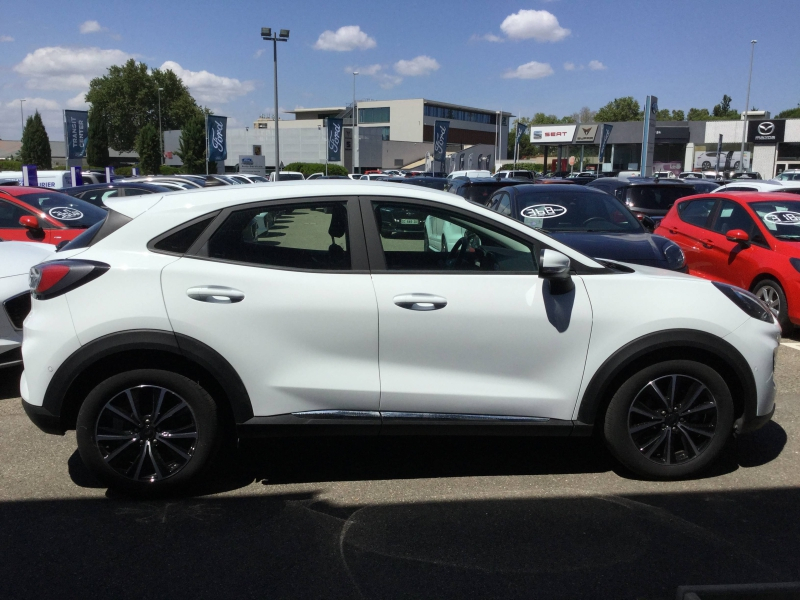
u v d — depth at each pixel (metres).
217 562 3.02
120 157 105.31
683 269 6.69
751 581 2.86
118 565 2.99
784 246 7.29
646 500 3.61
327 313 3.48
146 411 3.57
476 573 2.93
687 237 8.81
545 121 131.75
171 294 3.42
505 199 8.70
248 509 3.53
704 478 3.88
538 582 2.86
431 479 3.90
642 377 3.67
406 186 3.85
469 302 3.53
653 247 6.93
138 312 3.39
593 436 4.55
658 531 3.28
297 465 4.09
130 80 97.69
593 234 7.37
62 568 2.96
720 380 3.69
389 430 3.62
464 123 100.38
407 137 94.19
